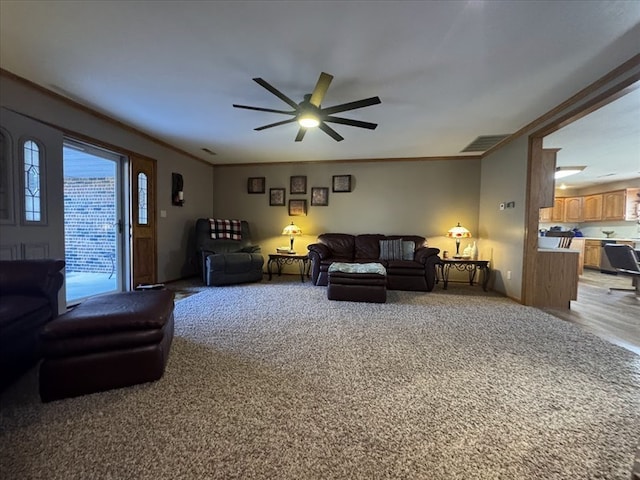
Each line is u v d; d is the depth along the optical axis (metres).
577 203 7.64
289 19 1.85
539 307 3.63
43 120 2.87
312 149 4.98
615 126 3.66
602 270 6.92
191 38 2.06
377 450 1.28
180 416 1.48
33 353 1.95
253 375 1.89
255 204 6.06
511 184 4.12
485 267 4.61
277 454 1.25
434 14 1.79
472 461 1.23
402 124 3.67
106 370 1.68
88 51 2.23
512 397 1.69
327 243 5.39
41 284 2.05
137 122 3.73
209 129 3.99
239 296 4.00
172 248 4.91
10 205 2.55
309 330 2.71
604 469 1.20
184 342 2.41
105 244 5.05
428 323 2.95
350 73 2.48
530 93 2.82
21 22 1.90
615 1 1.67
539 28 1.91
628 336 2.69
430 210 5.45
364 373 1.94
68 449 1.26
